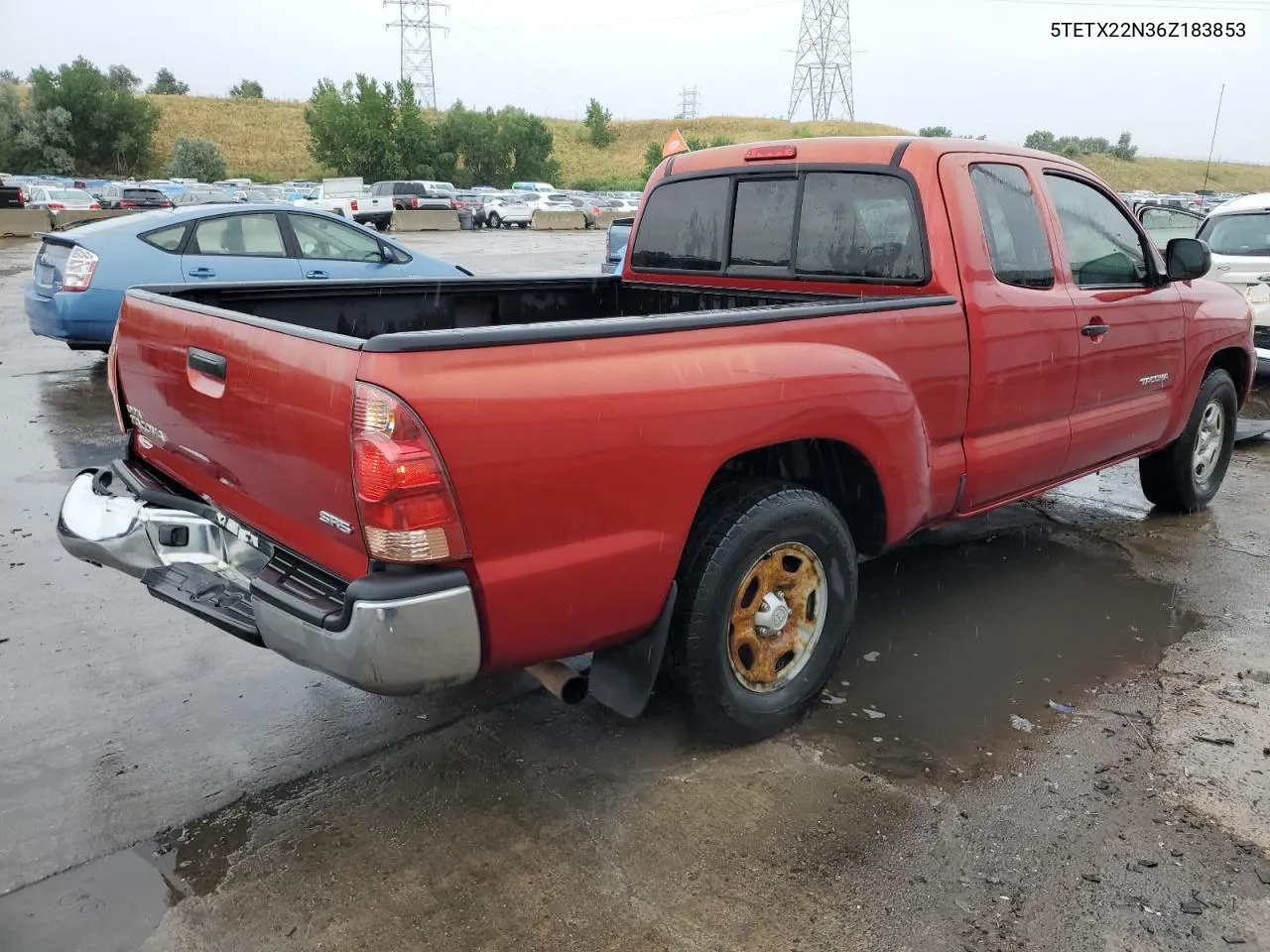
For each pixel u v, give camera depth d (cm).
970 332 364
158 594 296
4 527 527
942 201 364
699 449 275
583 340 254
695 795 296
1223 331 535
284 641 252
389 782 304
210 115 9300
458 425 229
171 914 246
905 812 288
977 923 244
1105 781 304
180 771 309
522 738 330
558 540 253
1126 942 238
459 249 2703
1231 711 348
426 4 10881
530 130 8144
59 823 281
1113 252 453
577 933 240
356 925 243
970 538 531
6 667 373
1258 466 687
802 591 328
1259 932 242
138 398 337
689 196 468
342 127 7194
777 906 249
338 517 243
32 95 7350
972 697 357
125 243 854
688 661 296
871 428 320
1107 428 452
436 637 235
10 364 1007
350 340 232
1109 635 411
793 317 303
